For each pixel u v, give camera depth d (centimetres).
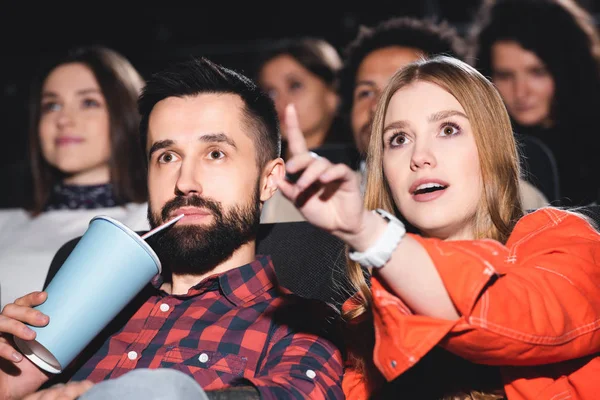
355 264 224
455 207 206
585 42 417
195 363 216
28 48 646
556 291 181
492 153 209
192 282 235
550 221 209
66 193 357
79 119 359
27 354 210
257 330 223
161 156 232
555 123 414
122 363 220
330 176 154
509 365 194
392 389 216
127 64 375
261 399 183
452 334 170
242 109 236
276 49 463
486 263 168
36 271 333
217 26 656
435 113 208
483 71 423
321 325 228
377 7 623
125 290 204
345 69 390
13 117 596
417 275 167
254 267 234
